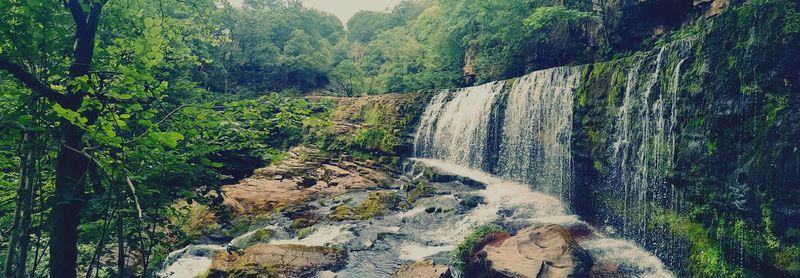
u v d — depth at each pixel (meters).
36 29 4.11
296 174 21.38
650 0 18.23
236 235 13.76
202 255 11.81
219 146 5.82
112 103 4.48
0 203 5.14
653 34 18.61
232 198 17.03
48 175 5.12
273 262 10.37
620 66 12.95
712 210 9.02
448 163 22.11
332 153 24.88
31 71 4.41
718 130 9.04
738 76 8.75
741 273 8.14
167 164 4.66
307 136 26.30
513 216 13.84
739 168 8.47
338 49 78.88
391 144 24.61
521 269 9.09
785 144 7.62
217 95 37.88
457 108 22.91
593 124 13.62
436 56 37.69
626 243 11.20
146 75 3.91
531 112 17.16
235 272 9.93
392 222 14.02
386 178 21.61
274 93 5.91
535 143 16.77
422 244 12.12
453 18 33.16
